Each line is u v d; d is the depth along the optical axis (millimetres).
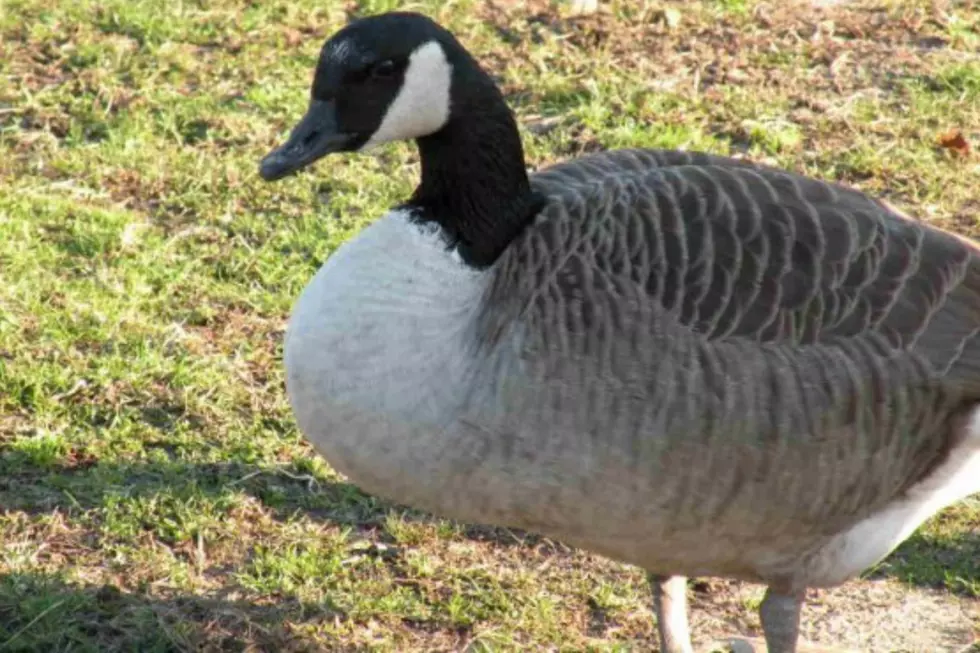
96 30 18859
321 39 18891
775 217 9141
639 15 19484
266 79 17922
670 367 8664
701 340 8734
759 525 9102
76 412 12562
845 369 8906
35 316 13617
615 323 8672
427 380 8688
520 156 9188
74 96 17516
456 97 9102
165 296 14055
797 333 8891
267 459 12250
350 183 15945
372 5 19578
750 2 20000
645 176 9336
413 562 11305
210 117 17109
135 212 15461
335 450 8945
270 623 10578
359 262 8914
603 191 9219
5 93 17391
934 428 9281
